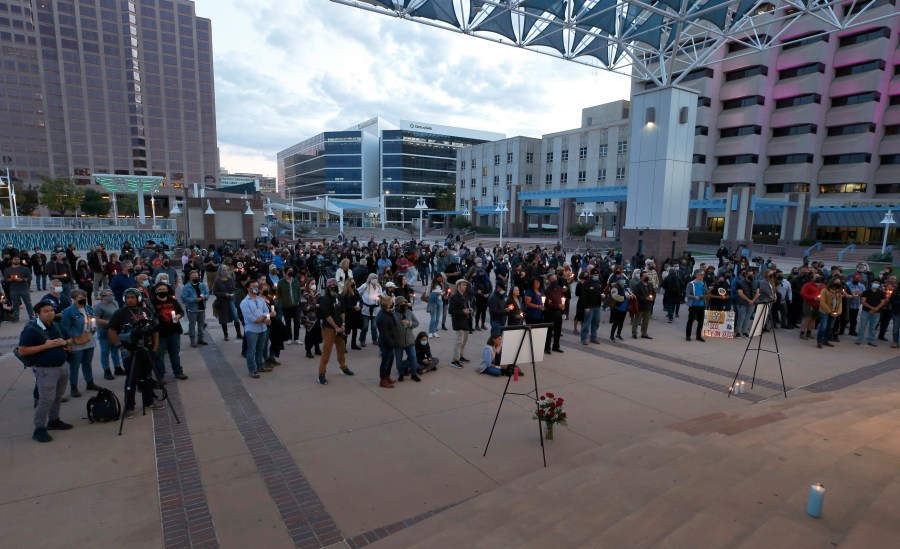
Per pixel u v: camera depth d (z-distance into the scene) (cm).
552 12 1728
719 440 524
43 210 8700
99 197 8125
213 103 11694
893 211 4481
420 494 483
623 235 2167
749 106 5544
